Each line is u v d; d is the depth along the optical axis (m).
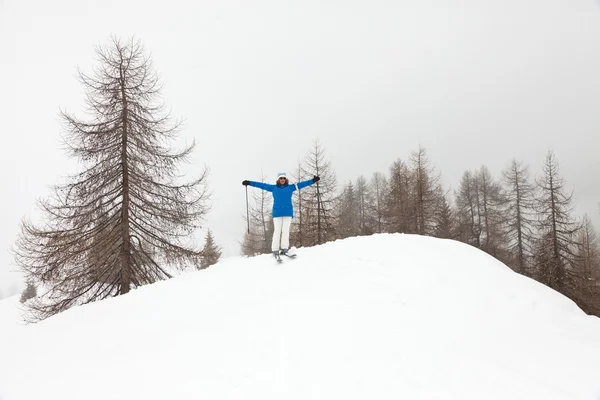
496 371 3.46
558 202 22.03
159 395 3.14
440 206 28.98
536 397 3.04
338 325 4.20
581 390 3.16
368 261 6.35
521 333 4.41
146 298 6.06
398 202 26.45
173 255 11.80
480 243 34.19
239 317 4.66
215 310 5.08
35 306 10.65
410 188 26.17
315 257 6.90
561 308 5.20
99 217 10.89
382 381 3.21
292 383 3.20
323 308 4.64
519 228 28.14
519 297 5.33
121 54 12.03
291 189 7.21
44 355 4.29
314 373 3.33
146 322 5.07
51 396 3.28
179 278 6.89
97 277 10.88
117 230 11.20
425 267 5.95
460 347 3.93
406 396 3.01
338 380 3.22
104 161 11.16
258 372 3.39
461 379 3.28
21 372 3.85
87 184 11.03
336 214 24.05
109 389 3.31
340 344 3.81
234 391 3.13
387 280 5.52
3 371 3.92
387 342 3.87
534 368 3.58
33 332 5.15
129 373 3.57
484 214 35.16
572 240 21.62
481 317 4.71
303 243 22.62
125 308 5.75
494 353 3.87
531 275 25.11
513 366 3.62
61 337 4.85
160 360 3.78
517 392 3.11
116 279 11.26
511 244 29.94
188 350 3.93
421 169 25.17
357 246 7.23
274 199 7.17
